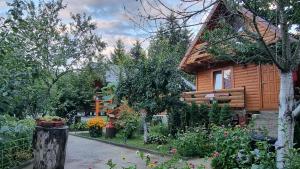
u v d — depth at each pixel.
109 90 21.97
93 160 11.00
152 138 14.70
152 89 13.80
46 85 12.95
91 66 21.28
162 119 20.69
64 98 22.67
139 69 14.19
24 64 6.80
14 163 9.20
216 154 8.65
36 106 10.59
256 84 15.85
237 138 8.35
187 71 19.88
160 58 13.87
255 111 15.75
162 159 10.65
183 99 17.70
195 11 4.47
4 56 6.14
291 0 4.84
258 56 6.75
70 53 19.22
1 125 5.51
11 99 5.41
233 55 6.85
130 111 16.97
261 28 7.11
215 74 18.80
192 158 10.97
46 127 8.30
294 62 4.98
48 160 8.15
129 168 5.41
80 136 18.66
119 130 17.31
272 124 12.07
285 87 5.03
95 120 18.25
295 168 4.95
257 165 5.31
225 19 5.25
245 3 4.51
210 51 6.53
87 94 24.67
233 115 15.45
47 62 15.52
